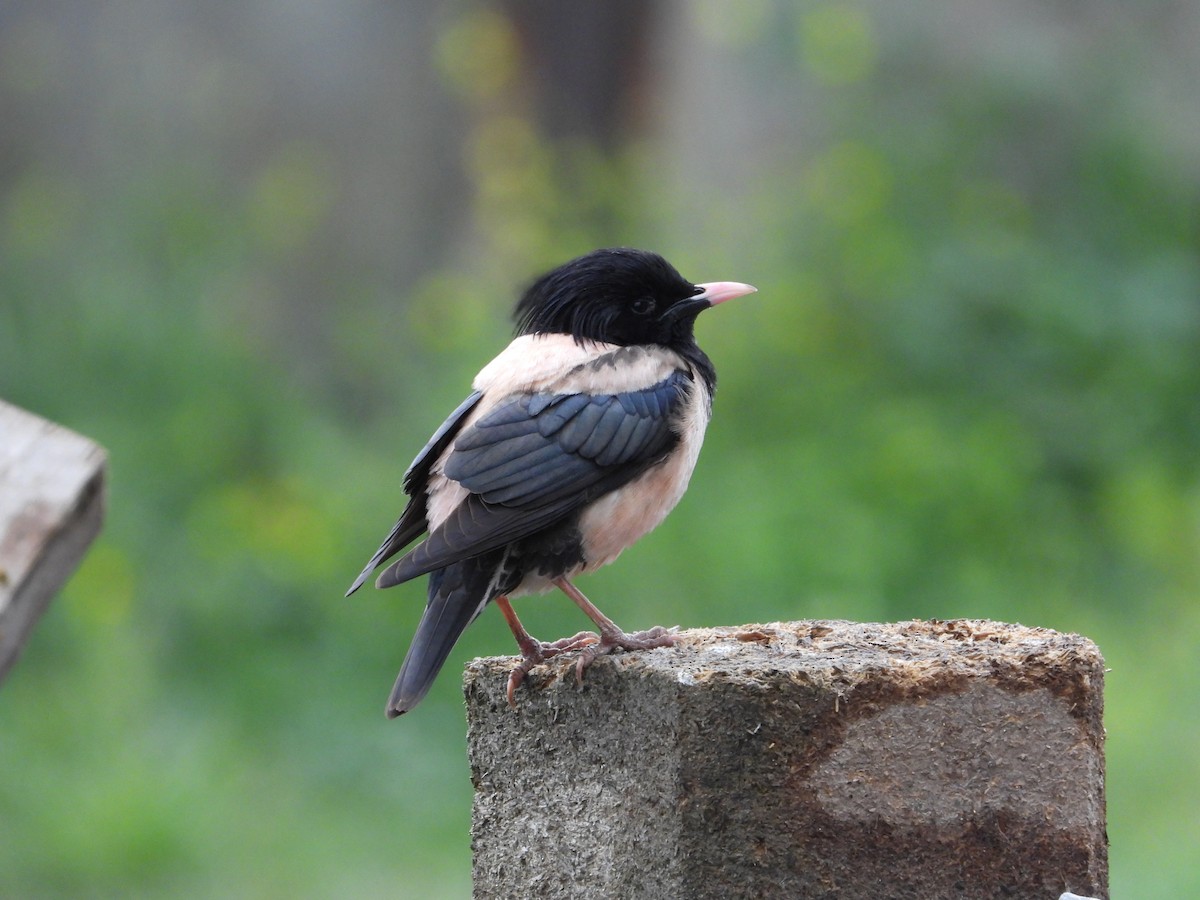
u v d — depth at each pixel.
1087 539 15.58
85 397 17.47
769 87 22.73
